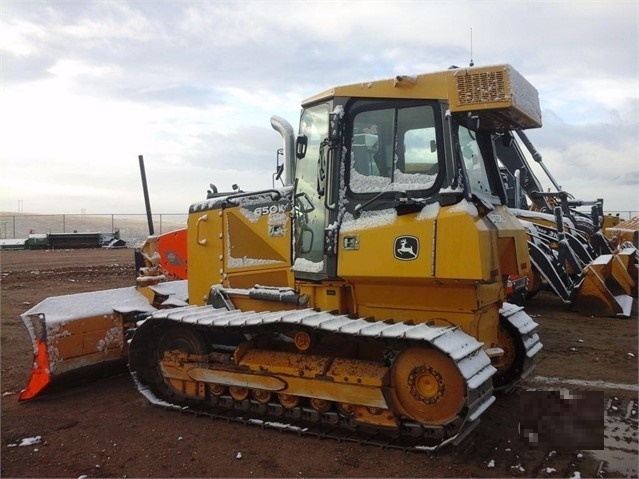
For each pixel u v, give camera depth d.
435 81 4.94
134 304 7.06
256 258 6.17
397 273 4.83
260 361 5.45
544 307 12.63
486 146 5.91
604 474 4.45
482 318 5.20
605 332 9.91
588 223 17.17
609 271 12.50
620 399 6.27
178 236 8.49
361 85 5.28
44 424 5.54
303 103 5.75
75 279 17.89
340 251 5.17
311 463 4.61
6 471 4.52
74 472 4.51
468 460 4.66
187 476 4.42
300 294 5.63
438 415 4.63
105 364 6.67
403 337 4.45
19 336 9.55
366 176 5.21
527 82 5.19
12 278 17.95
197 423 5.54
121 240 33.84
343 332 4.67
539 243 12.38
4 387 6.80
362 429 5.08
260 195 6.23
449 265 4.59
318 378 5.08
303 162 5.66
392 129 5.13
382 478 4.34
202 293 6.64
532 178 14.02
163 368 6.02
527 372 6.31
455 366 4.39
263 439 5.12
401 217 4.89
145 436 5.23
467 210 4.60
